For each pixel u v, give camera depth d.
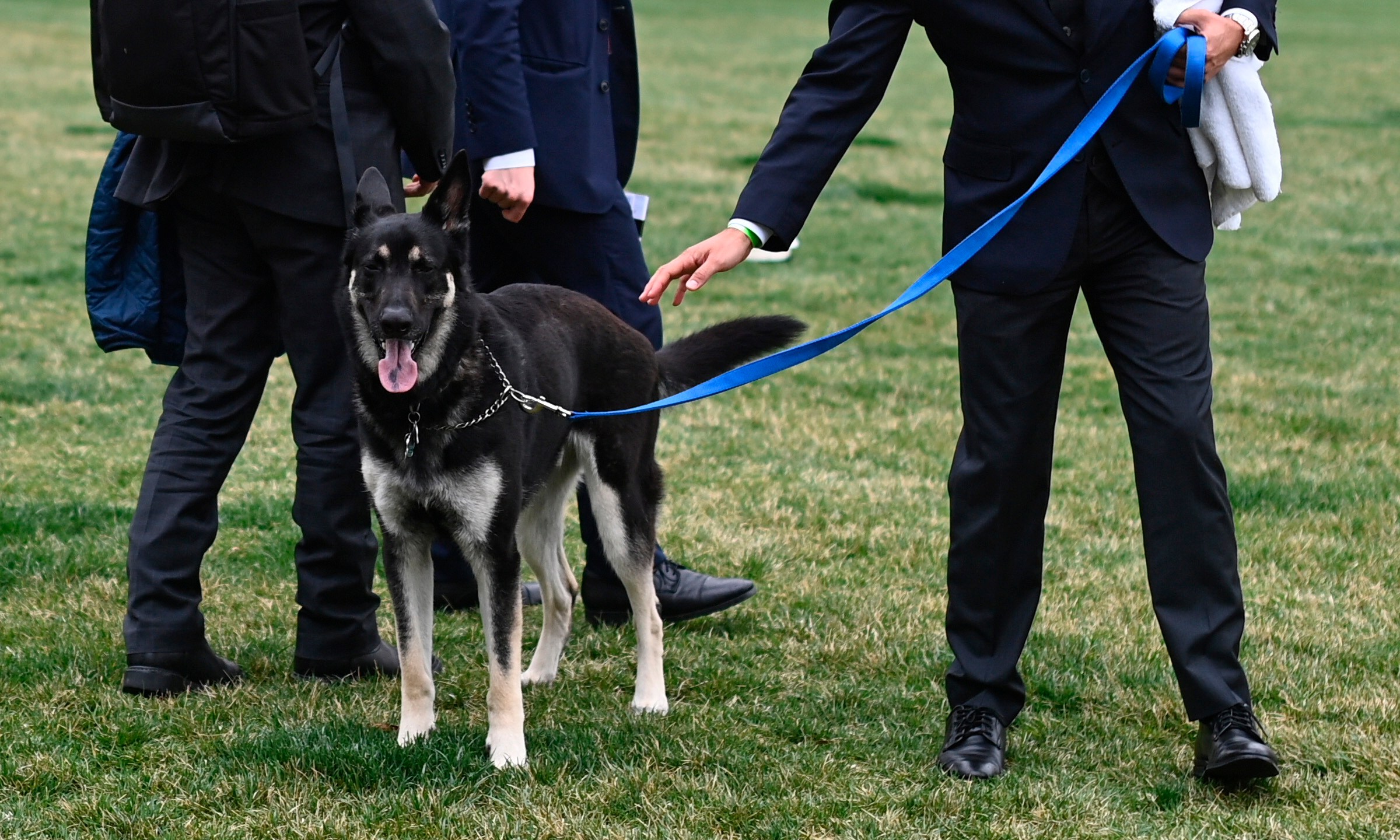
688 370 4.22
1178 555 3.21
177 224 3.75
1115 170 3.13
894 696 3.89
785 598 4.70
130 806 3.03
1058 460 6.37
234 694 3.71
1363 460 6.38
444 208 3.41
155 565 3.68
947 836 3.05
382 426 3.31
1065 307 3.27
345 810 3.06
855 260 11.32
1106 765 3.45
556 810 3.10
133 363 7.54
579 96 4.22
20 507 5.14
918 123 20.05
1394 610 4.52
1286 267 11.19
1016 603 3.46
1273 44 3.13
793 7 41.84
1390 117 20.34
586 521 4.42
